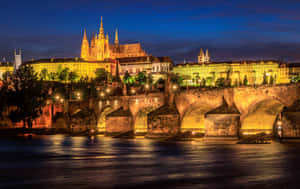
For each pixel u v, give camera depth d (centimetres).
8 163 6688
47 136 15412
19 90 18000
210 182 4891
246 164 6391
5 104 18012
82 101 16725
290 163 6462
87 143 11212
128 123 14100
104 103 15562
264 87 10775
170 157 7469
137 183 4831
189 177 5216
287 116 9819
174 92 13088
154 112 12825
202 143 10644
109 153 8300
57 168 6044
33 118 17950
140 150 8912
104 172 5638
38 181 4962
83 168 6044
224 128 10950
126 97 14575
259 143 10244
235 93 11256
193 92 12231
